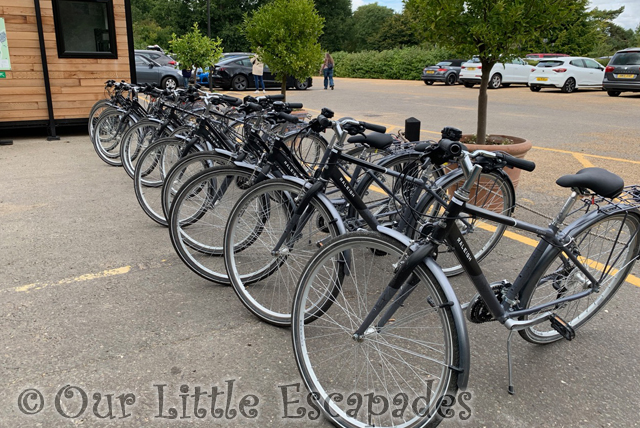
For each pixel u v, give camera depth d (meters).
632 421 2.09
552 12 4.22
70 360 2.44
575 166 6.52
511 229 4.34
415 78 28.39
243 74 17.86
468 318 2.32
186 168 3.58
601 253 2.56
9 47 7.85
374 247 1.98
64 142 8.27
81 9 8.22
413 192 2.89
